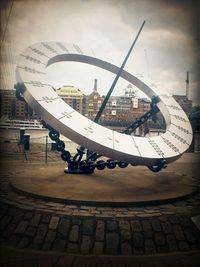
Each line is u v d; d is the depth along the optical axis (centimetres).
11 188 510
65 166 718
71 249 366
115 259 353
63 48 678
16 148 1184
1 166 760
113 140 496
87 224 381
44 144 1354
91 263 344
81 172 592
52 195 438
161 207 437
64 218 387
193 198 493
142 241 375
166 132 607
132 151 489
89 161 596
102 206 420
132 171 660
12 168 729
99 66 758
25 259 349
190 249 380
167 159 521
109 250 365
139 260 354
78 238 373
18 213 406
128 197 446
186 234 393
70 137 482
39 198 441
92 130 496
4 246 376
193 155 1192
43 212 396
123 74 785
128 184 528
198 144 1350
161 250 373
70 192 458
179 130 638
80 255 359
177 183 564
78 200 421
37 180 531
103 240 371
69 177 558
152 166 530
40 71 567
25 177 557
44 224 388
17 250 368
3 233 395
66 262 346
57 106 511
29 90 502
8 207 420
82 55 709
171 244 380
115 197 442
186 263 349
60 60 668
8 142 1312
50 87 551
